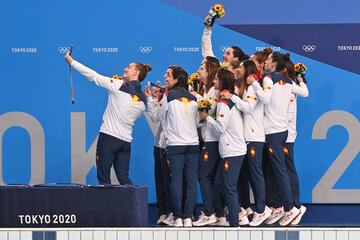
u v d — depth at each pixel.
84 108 32.28
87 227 25.86
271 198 30.03
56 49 32.19
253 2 32.16
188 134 28.59
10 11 32.16
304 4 32.16
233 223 28.08
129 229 25.39
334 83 32.16
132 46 32.22
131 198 25.94
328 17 32.16
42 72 32.22
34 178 32.22
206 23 30.12
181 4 32.22
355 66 32.16
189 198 28.72
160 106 28.84
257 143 28.67
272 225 29.72
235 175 28.16
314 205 32.19
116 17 32.19
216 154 28.97
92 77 28.92
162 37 32.22
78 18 32.22
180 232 25.45
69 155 32.25
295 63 32.22
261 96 28.27
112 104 29.17
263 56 29.78
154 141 32.22
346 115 32.12
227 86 28.09
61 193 26.00
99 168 29.36
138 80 29.53
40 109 32.25
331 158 32.16
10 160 32.19
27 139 32.25
